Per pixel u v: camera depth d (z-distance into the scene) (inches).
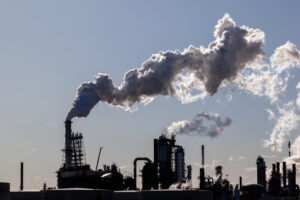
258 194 7696.9
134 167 7765.8
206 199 3708.2
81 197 3115.2
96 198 3157.0
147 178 7721.5
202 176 7844.5
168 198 3614.7
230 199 7278.5
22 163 7544.3
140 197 3587.6
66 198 3115.2
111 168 7062.0
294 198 7795.3
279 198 7731.3
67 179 7509.8
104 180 6904.5
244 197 7475.4
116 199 3494.1
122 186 7071.9
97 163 7642.7
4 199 2645.2
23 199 3139.8
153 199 3607.3
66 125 7765.8
